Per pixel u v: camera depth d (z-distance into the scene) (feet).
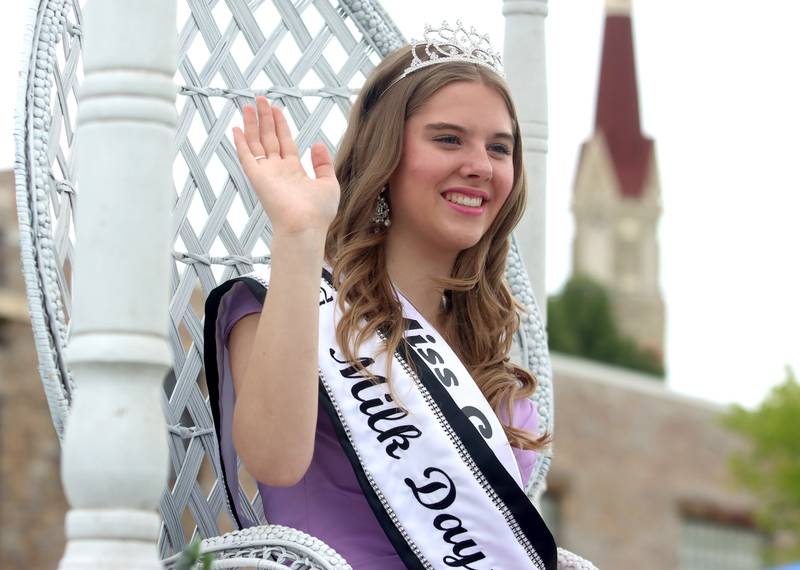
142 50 9.57
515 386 14.28
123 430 9.33
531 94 16.49
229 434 12.83
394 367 12.94
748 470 72.90
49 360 11.69
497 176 13.51
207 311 12.80
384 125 13.41
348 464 12.83
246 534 11.68
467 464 12.78
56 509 44.98
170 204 9.73
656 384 76.89
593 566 13.33
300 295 11.30
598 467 73.72
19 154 11.93
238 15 14.74
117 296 9.43
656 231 197.06
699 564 77.05
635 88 209.46
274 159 11.43
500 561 12.71
